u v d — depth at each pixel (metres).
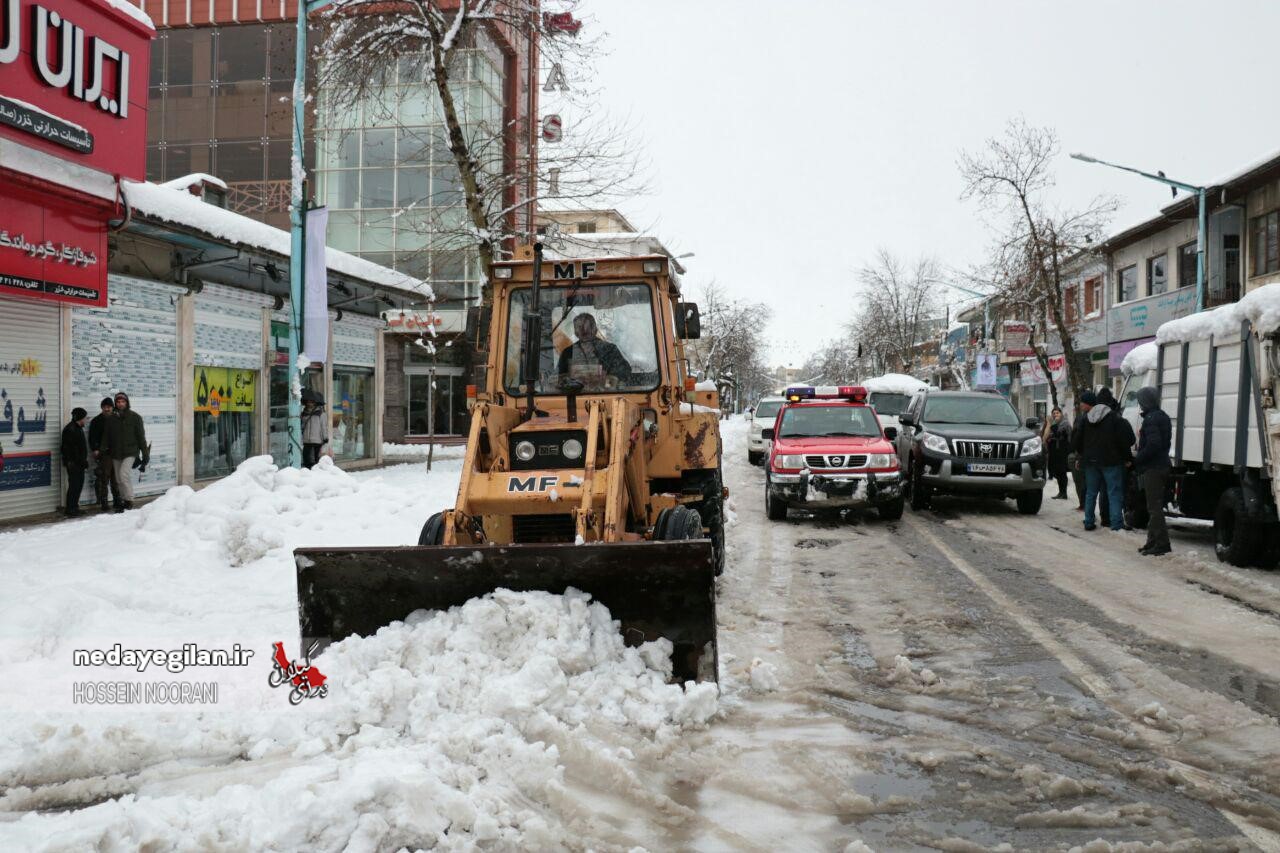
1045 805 3.93
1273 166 23.81
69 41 12.44
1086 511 12.64
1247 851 3.50
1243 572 9.22
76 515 13.20
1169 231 31.19
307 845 3.37
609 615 5.16
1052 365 39.22
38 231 12.32
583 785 4.05
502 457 6.29
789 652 6.37
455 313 34.66
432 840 3.43
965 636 6.77
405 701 4.57
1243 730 4.79
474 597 5.18
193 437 16.44
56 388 13.34
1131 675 5.77
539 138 19.44
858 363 66.56
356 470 22.47
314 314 15.15
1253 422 9.16
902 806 3.91
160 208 14.23
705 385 9.56
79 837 3.28
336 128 31.72
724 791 4.06
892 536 12.03
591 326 7.64
